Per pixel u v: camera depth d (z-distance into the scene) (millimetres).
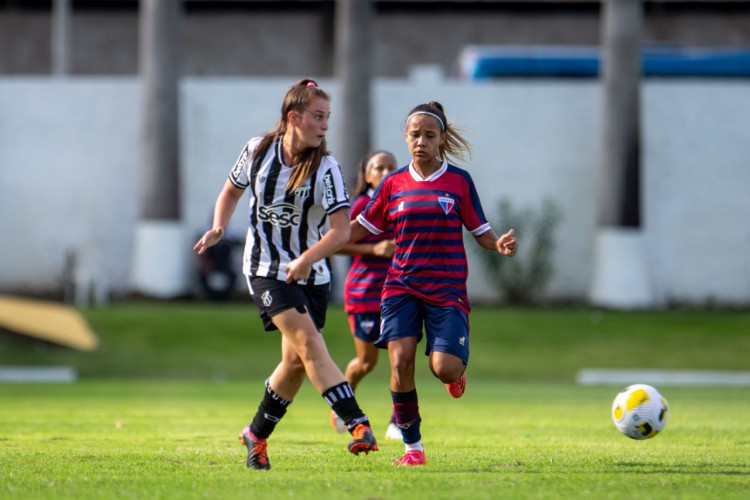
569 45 130625
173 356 80938
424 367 80875
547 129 104938
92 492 18938
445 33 130750
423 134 23500
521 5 130500
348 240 21688
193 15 129875
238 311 94438
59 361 79125
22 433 32375
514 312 96500
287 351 22062
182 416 40719
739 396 58562
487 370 78375
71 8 131625
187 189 104875
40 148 104812
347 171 99562
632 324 91625
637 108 99625
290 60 130125
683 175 104812
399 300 23469
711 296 104750
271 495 18453
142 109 101812
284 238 22031
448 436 32062
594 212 104875
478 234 23844
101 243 105000
